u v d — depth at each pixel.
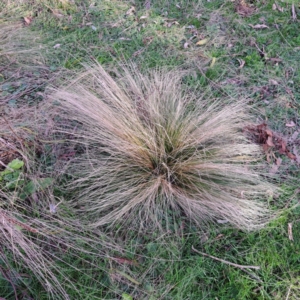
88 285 1.18
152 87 1.56
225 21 2.09
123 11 2.15
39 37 1.97
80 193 1.34
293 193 1.38
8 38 1.90
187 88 1.71
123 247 1.25
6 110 1.50
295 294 1.17
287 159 1.47
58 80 1.70
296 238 1.28
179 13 2.14
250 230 1.29
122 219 1.30
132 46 1.95
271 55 1.90
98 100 1.40
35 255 1.13
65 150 1.44
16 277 1.14
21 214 1.20
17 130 1.41
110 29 2.05
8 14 2.11
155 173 1.37
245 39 1.98
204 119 1.45
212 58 1.87
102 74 1.50
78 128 1.49
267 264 1.23
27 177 1.34
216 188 1.31
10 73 1.74
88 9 2.15
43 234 1.17
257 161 1.46
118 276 1.18
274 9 2.14
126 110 1.40
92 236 1.25
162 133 1.39
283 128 1.59
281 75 1.79
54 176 1.38
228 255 1.24
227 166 1.31
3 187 1.29
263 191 1.37
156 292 1.16
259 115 1.63
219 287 1.19
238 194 1.33
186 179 1.35
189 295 1.17
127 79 1.61
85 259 1.22
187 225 1.31
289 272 1.21
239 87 1.75
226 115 1.43
